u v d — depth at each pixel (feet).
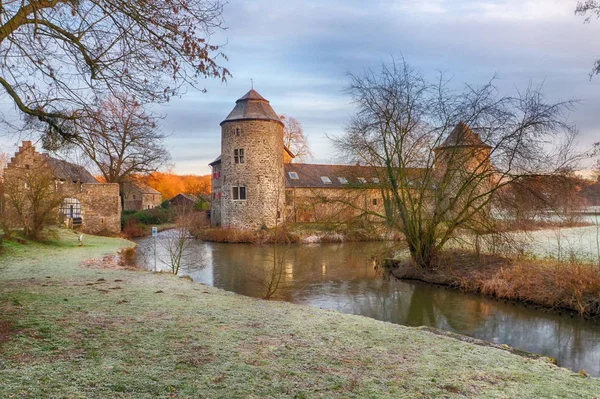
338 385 13.16
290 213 115.34
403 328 23.56
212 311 23.93
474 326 31.81
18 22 16.31
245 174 102.94
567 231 77.15
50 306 22.04
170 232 110.93
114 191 102.12
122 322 19.52
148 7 17.47
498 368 16.75
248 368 14.14
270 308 26.61
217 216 124.16
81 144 20.27
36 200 63.77
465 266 49.80
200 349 15.99
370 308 37.11
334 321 23.67
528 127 43.68
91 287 30.04
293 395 12.02
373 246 77.66
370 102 51.37
